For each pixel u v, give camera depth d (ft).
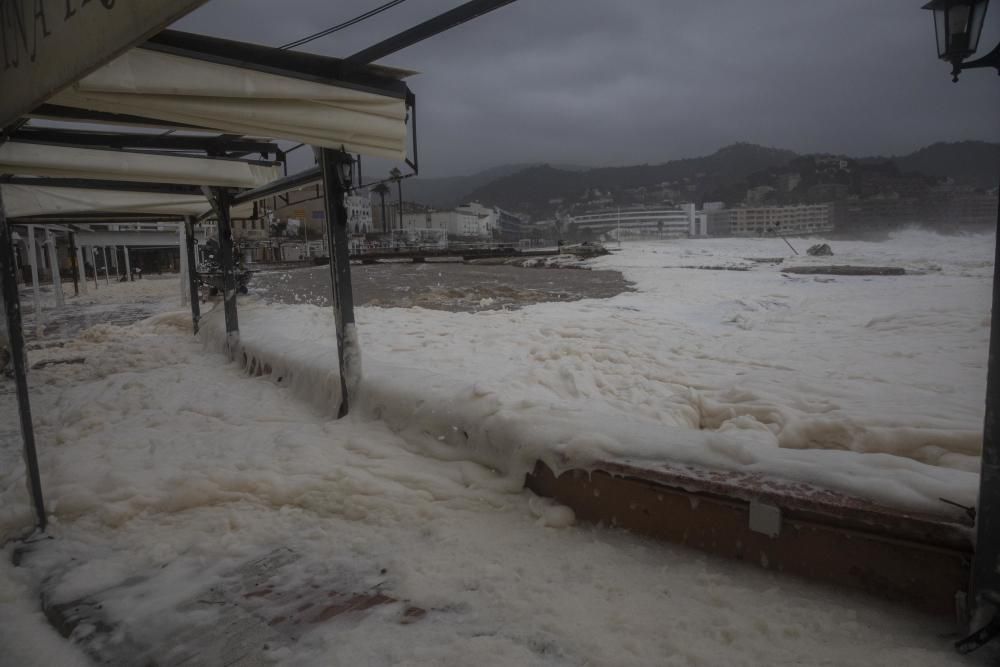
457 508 11.38
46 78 8.54
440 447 13.25
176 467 13.17
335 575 9.05
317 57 12.16
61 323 47.26
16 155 17.13
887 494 7.79
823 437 12.76
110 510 11.44
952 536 6.98
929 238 199.11
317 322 32.89
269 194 23.44
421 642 7.17
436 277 72.59
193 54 10.72
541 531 10.31
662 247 145.69
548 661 6.71
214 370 25.77
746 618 7.36
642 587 8.29
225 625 7.80
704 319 32.78
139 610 8.27
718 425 15.39
